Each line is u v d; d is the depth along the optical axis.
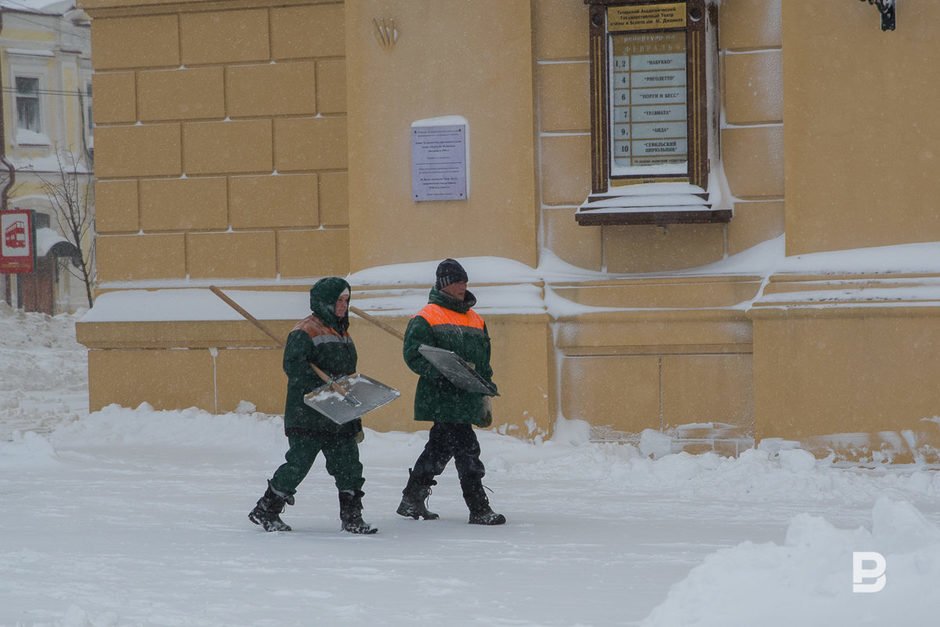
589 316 27.72
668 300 27.45
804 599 10.46
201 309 32.50
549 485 23.64
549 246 28.64
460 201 28.89
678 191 27.08
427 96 29.09
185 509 20.28
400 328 28.45
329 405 17.42
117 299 33.34
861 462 25.80
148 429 31.27
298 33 32.59
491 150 28.66
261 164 32.78
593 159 27.58
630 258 28.17
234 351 32.47
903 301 25.58
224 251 32.94
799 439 26.20
